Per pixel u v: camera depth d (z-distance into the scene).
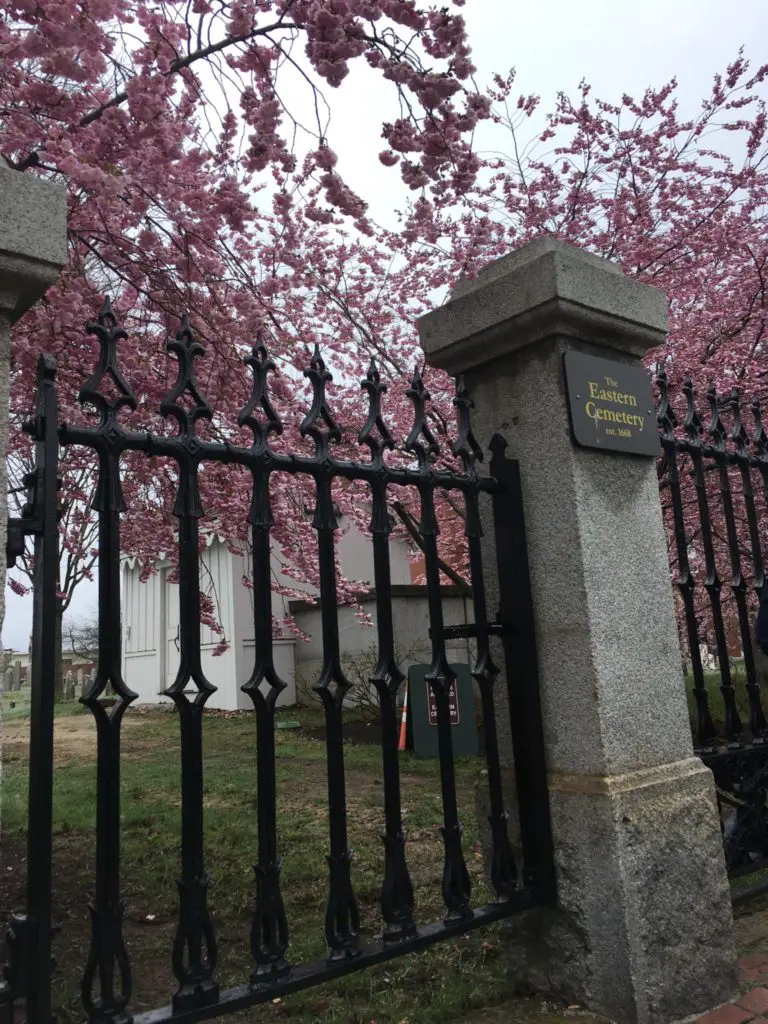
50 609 1.68
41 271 1.73
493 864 2.40
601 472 2.61
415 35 4.05
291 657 13.78
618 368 2.75
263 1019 2.57
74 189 3.99
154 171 3.87
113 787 1.74
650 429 2.80
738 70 7.34
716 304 7.75
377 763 7.84
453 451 2.58
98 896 1.71
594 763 2.37
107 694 15.93
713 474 7.23
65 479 6.61
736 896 3.09
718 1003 2.37
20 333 4.25
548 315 2.55
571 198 7.84
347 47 3.89
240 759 8.41
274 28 3.95
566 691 2.46
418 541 7.84
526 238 7.89
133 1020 1.71
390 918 2.15
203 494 5.55
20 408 5.01
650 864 2.31
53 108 3.56
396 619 11.70
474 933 3.04
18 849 5.14
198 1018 1.78
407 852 4.60
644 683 2.52
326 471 2.25
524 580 2.58
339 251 7.46
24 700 17.70
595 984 2.28
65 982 2.93
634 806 2.33
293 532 6.21
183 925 1.82
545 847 2.43
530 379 2.66
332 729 2.15
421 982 2.69
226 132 4.46
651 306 2.84
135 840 5.04
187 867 1.84
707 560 3.14
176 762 8.25
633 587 2.59
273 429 2.16
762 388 6.98
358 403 8.05
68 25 3.17
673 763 2.54
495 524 2.66
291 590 7.36
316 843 4.79
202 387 5.00
